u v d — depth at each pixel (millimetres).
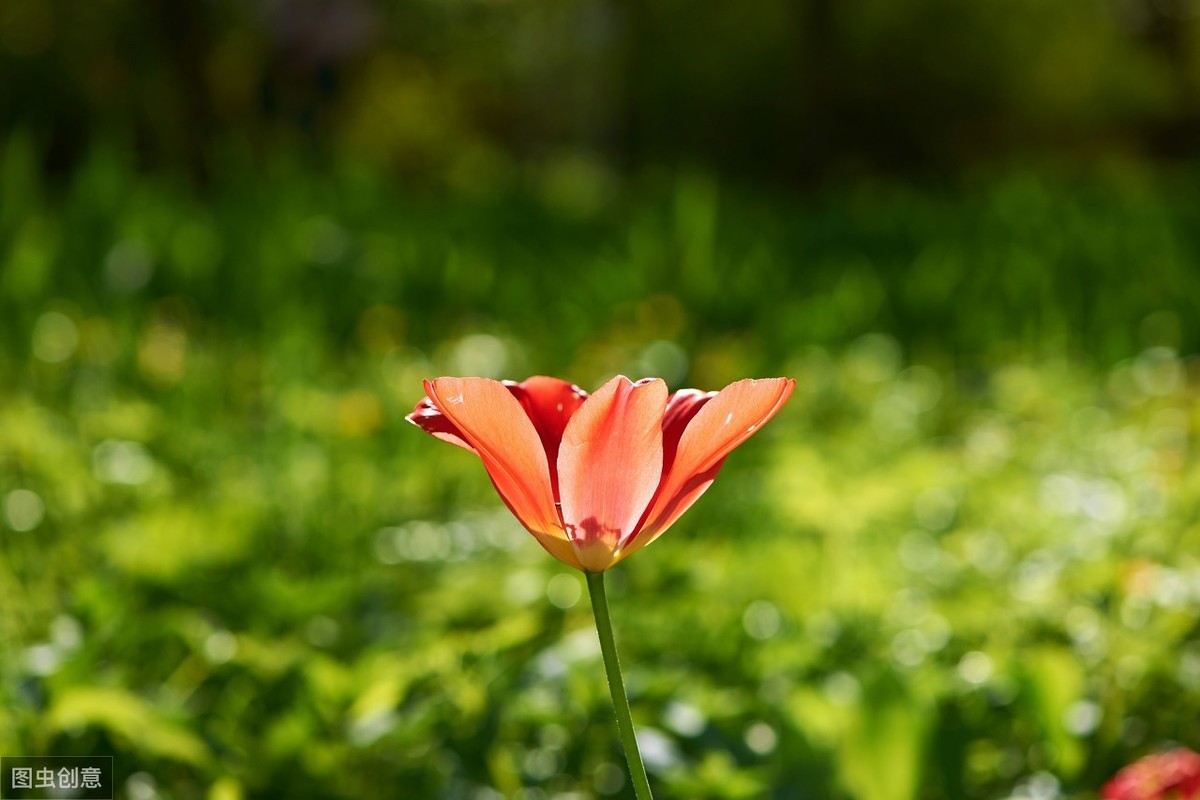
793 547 3453
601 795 2281
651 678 2363
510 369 6934
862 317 8211
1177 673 2629
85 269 7043
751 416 1252
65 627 2725
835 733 2297
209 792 2145
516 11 25688
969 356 7684
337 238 8297
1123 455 5176
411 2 22984
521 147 27484
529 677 2350
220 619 3055
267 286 7203
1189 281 8055
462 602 3055
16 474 4086
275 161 9758
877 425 6055
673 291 8094
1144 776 1872
